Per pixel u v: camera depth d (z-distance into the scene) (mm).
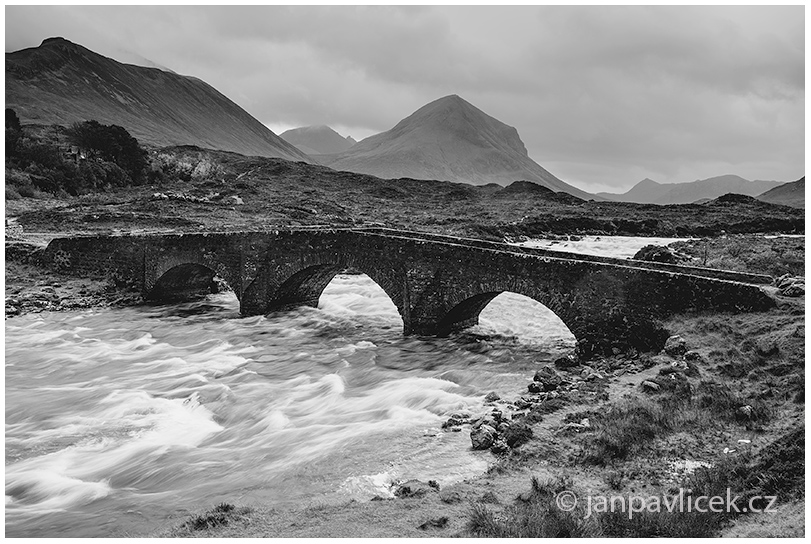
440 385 23781
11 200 68375
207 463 17500
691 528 11023
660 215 92312
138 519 13961
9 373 27734
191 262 40406
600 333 25312
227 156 137375
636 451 14711
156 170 97500
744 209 99812
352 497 14227
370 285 47906
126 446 19172
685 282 23344
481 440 16516
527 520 11820
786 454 12945
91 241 44844
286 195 96312
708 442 14602
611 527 11469
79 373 27750
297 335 34125
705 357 19578
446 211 94750
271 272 37281
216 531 12711
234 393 24359
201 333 34969
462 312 32062
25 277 44438
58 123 169375
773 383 16516
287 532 12391
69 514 14594
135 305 41812
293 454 17547
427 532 11914
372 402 22219
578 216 86250
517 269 27828
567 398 19062
